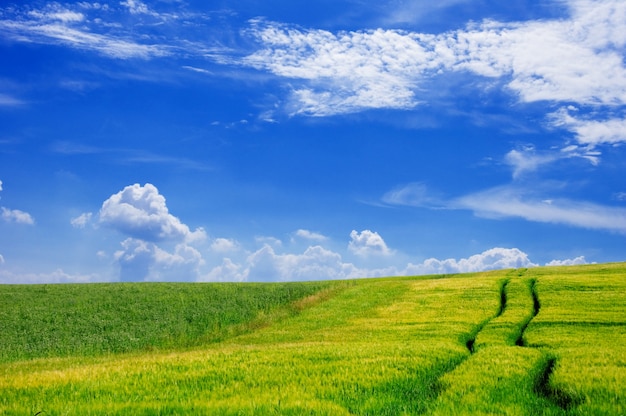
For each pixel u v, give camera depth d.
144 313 45.88
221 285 62.25
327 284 64.12
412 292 55.34
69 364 27.58
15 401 13.68
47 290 55.31
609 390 14.02
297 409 12.52
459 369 18.17
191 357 21.89
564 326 32.12
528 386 15.55
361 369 18.08
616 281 51.88
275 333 38.69
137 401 13.82
